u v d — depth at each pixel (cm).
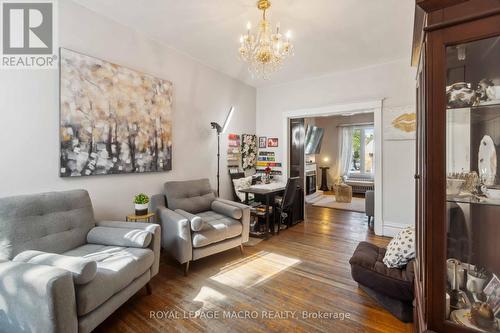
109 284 162
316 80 443
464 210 113
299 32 288
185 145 354
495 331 103
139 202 267
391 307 191
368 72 393
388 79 378
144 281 203
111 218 267
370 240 362
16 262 147
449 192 111
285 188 390
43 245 186
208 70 391
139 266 190
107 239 212
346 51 340
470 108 112
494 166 112
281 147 482
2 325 142
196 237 255
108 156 259
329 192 812
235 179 435
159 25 277
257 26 275
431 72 110
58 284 130
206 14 254
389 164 379
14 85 202
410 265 197
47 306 128
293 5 237
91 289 150
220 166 417
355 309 198
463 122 112
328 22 267
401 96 368
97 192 255
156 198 303
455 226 113
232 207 308
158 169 311
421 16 126
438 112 109
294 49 331
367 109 396
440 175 110
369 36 298
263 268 270
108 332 172
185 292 223
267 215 369
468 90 111
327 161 847
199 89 375
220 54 352
